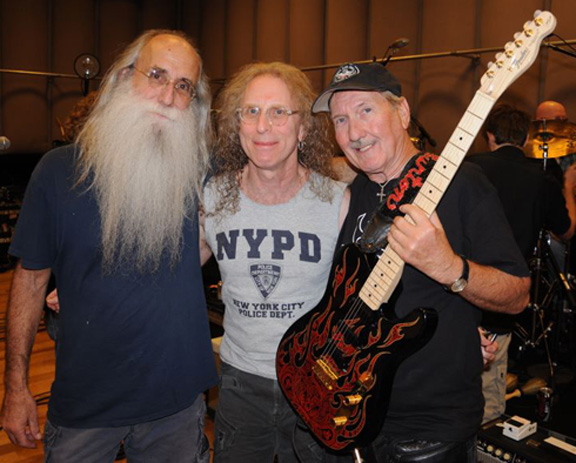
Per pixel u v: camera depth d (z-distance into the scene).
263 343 1.73
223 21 8.40
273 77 1.66
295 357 1.63
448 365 1.49
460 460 1.51
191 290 1.70
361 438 1.43
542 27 1.22
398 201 1.49
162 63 1.67
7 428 1.61
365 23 6.34
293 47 7.17
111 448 1.66
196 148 1.74
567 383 3.78
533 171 3.13
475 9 5.33
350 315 1.49
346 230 1.66
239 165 1.75
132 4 8.91
